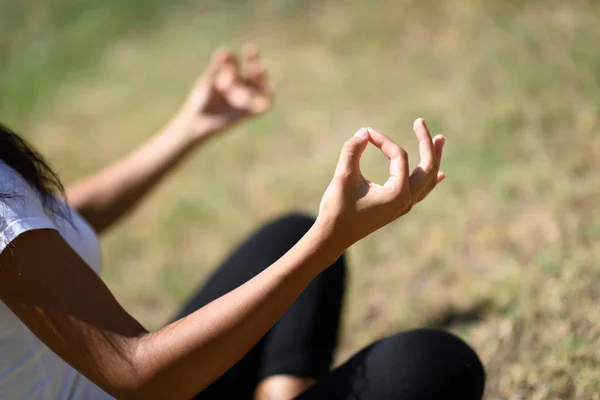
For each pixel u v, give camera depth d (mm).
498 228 2777
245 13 5637
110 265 3594
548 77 3611
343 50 4730
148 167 1992
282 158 3969
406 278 2742
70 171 4492
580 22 4004
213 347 1244
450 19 4500
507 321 2266
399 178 1253
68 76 5734
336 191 1240
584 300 2219
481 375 1517
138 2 6293
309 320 1755
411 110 3791
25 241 1239
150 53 5633
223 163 4059
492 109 3533
